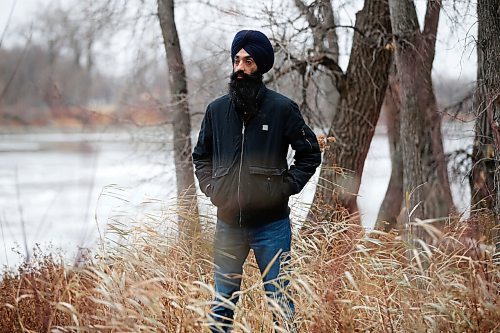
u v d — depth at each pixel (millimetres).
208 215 8023
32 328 6559
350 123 13023
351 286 6641
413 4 11953
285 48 12422
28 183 24984
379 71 12961
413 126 11930
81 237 7184
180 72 14438
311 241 7422
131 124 14766
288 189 6266
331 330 5863
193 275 6961
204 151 6559
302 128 6305
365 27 13008
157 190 13922
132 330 5727
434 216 11750
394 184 15203
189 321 5797
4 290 7387
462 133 11344
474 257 6816
